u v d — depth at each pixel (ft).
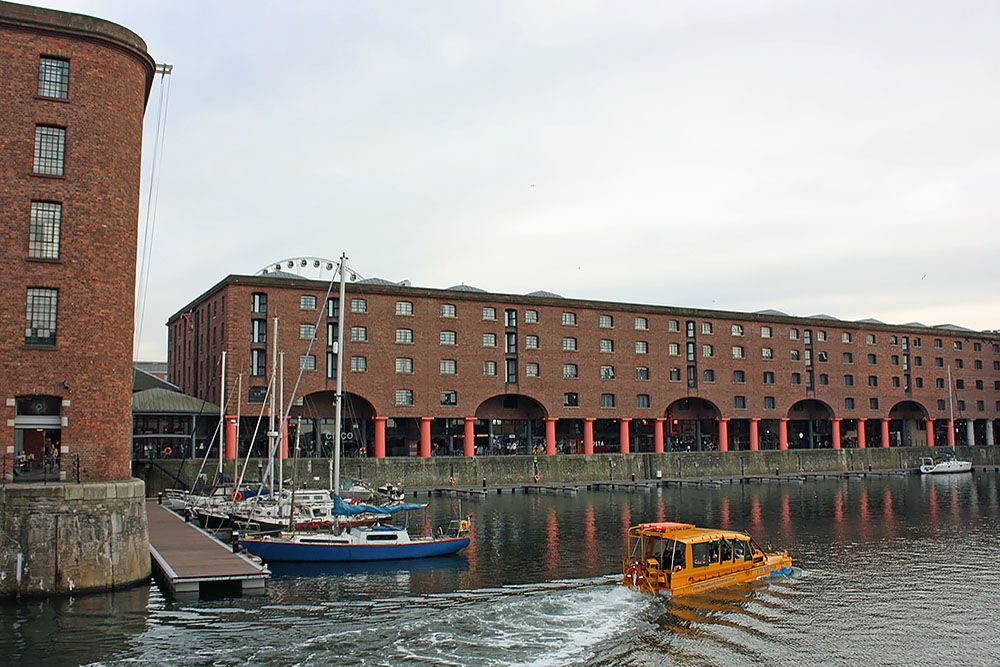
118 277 107.04
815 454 355.56
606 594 104.12
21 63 102.42
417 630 88.28
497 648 82.43
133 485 104.63
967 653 83.92
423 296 284.20
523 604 99.14
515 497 251.19
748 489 281.95
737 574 112.06
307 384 262.26
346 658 79.15
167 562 112.57
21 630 86.63
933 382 405.80
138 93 112.47
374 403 271.69
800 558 134.82
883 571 123.03
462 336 289.94
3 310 99.04
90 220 104.27
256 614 95.66
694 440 352.28
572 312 314.35
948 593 108.27
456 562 133.18
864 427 384.47
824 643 86.38
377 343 274.36
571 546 150.00
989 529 172.86
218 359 264.11
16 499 95.71
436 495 252.21
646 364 327.67
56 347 101.09
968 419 418.31
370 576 121.39
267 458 241.76
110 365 105.29
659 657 81.15
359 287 272.72
